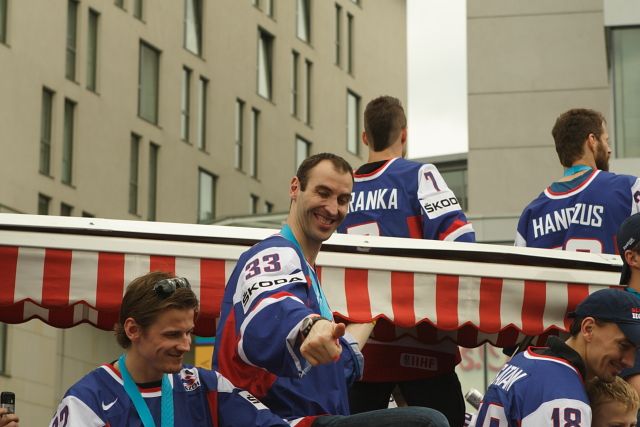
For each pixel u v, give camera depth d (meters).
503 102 25.09
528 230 7.20
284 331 4.54
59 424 4.84
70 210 36.72
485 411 5.46
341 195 5.00
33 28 35.81
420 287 6.41
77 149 37.09
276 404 4.99
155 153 40.50
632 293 5.59
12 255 6.29
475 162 24.97
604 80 24.86
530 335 6.51
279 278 4.75
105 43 38.47
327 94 49.06
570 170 7.14
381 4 52.91
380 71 52.44
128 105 39.22
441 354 6.76
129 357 4.92
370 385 6.74
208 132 42.84
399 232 6.83
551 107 24.94
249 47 45.16
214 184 43.06
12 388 30.86
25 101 35.31
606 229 6.94
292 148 47.00
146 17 40.28
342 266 6.39
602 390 5.49
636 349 5.48
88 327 33.06
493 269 6.48
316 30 48.75
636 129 20.56
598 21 25.03
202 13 43.12
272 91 46.22
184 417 4.91
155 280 4.87
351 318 6.29
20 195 34.91
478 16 25.42
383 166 6.93
